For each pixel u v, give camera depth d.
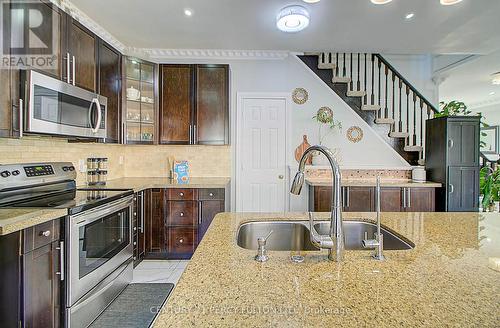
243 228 1.62
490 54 4.23
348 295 0.77
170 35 3.58
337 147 4.46
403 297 0.76
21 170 2.12
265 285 0.83
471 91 6.68
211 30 3.43
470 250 1.14
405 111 4.80
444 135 3.77
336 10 2.92
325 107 4.43
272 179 4.36
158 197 3.46
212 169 4.23
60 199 2.25
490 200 4.00
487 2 2.76
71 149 2.96
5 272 1.57
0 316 1.57
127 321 2.21
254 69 4.33
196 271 0.94
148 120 3.75
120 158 4.02
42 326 1.73
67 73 2.36
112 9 2.93
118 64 3.31
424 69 5.16
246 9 2.93
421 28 3.34
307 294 0.78
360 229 1.67
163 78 3.77
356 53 4.33
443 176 3.79
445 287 0.82
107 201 2.33
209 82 3.80
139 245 3.25
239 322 0.65
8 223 1.50
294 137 4.41
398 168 4.34
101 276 2.27
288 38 3.67
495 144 7.84
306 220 1.69
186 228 3.47
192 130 3.78
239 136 4.31
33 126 1.93
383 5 2.83
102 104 2.80
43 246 1.74
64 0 2.73
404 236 1.35
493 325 0.64
